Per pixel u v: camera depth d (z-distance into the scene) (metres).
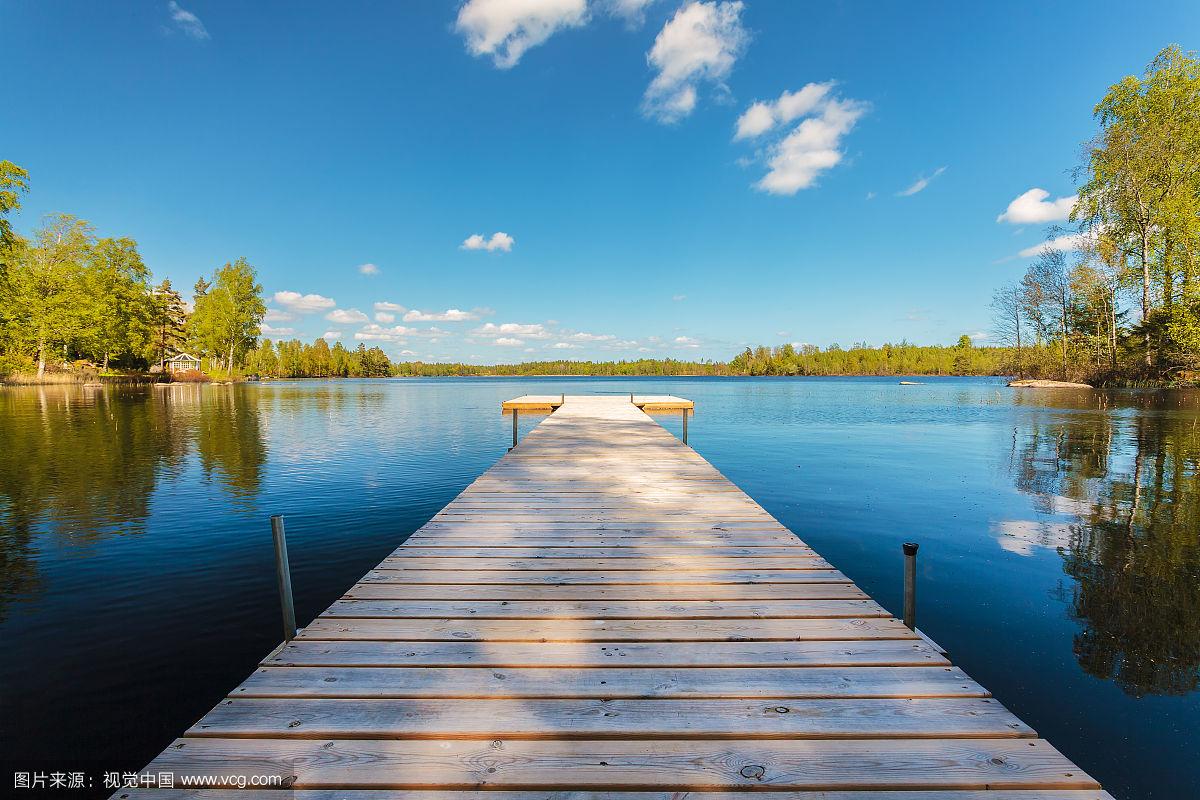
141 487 7.77
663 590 3.04
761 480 8.42
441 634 2.49
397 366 143.88
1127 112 23.84
